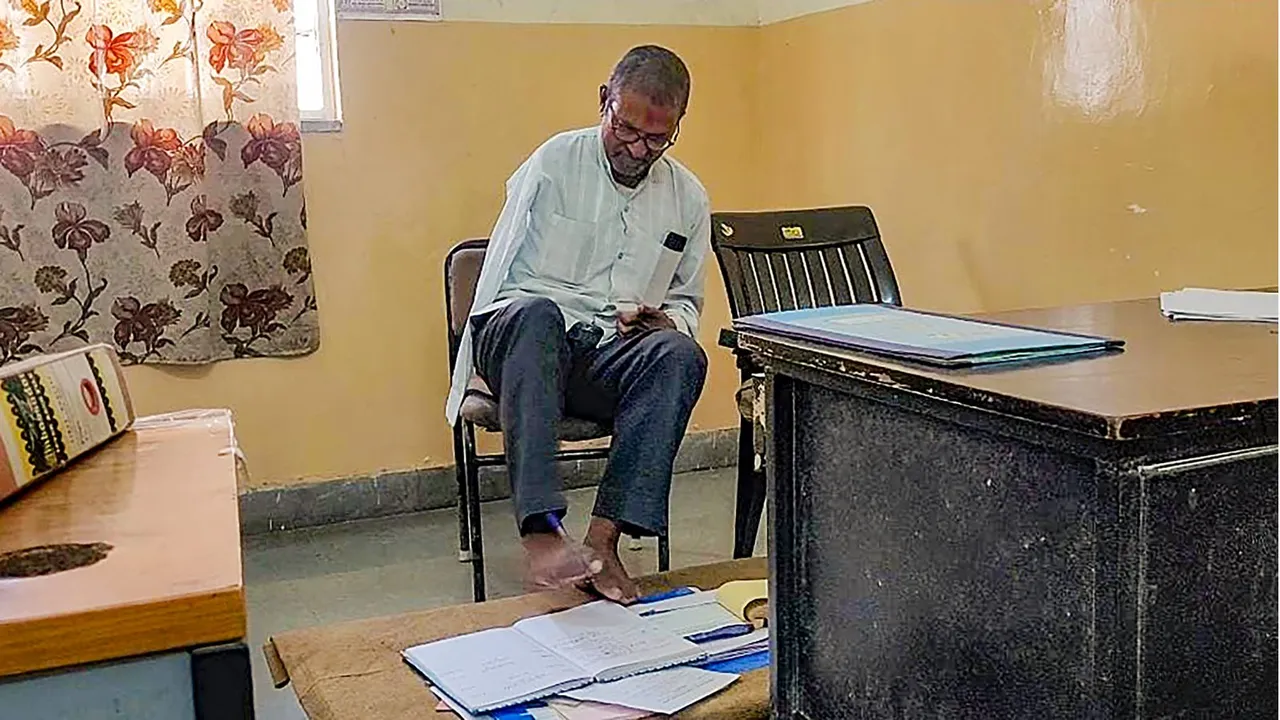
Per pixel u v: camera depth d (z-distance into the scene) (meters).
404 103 3.01
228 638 0.51
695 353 2.00
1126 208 2.25
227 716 0.51
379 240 3.03
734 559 2.30
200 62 2.71
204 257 2.79
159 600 0.50
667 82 2.11
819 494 1.25
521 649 1.69
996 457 0.98
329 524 3.06
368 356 3.06
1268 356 1.09
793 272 2.34
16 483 0.66
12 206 2.60
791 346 1.20
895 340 1.15
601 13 3.21
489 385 2.10
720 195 3.46
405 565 2.71
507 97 3.12
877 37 2.90
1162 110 2.16
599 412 2.11
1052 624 0.94
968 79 2.62
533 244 2.25
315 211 2.95
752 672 1.64
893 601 1.14
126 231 2.71
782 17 3.30
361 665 1.67
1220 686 0.91
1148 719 0.89
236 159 2.78
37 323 2.66
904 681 1.13
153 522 0.61
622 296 2.28
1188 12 2.09
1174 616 0.88
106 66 2.63
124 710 0.50
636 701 1.53
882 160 2.93
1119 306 1.55
